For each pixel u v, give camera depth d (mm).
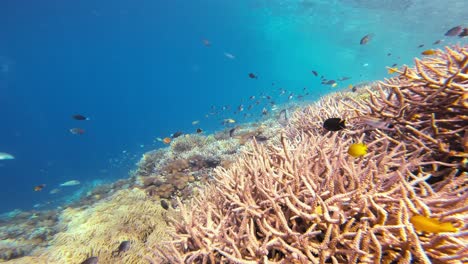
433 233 1956
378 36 51031
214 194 3531
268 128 11500
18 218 13797
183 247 2795
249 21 57594
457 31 7172
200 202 3588
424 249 1882
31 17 51656
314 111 6309
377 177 2371
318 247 1965
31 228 10562
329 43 62125
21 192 29703
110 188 13711
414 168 2633
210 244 2467
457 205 2104
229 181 3205
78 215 6641
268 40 74125
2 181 37625
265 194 2436
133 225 5918
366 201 2012
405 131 3105
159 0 52344
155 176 9680
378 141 3074
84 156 50875
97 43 79312
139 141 63750
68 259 5129
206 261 2432
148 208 6492
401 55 65688
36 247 8391
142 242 5551
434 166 2684
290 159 2916
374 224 2010
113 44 81750
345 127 3580
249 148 8484
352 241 1920
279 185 2668
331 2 35188
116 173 27047
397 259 1890
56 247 5484
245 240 2322
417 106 3018
